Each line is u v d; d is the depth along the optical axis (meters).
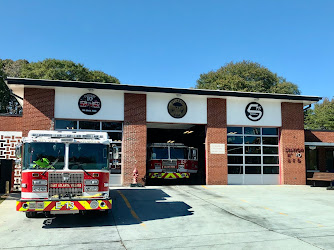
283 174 20.05
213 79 51.03
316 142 21.81
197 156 21.38
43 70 41.34
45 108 16.97
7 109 47.69
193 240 7.62
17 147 9.58
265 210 11.38
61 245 7.30
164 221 9.71
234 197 14.30
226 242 7.42
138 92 18.12
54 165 8.95
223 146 19.38
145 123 18.28
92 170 9.10
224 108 19.61
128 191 15.84
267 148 20.48
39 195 8.75
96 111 17.69
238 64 51.41
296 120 20.70
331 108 47.88
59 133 9.58
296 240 7.56
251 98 19.50
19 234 8.27
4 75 42.66
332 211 11.28
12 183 15.40
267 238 7.76
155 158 20.11
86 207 8.79
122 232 8.44
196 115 19.16
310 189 17.81
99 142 9.42
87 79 43.91
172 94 18.69
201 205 12.29
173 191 16.00
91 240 7.70
